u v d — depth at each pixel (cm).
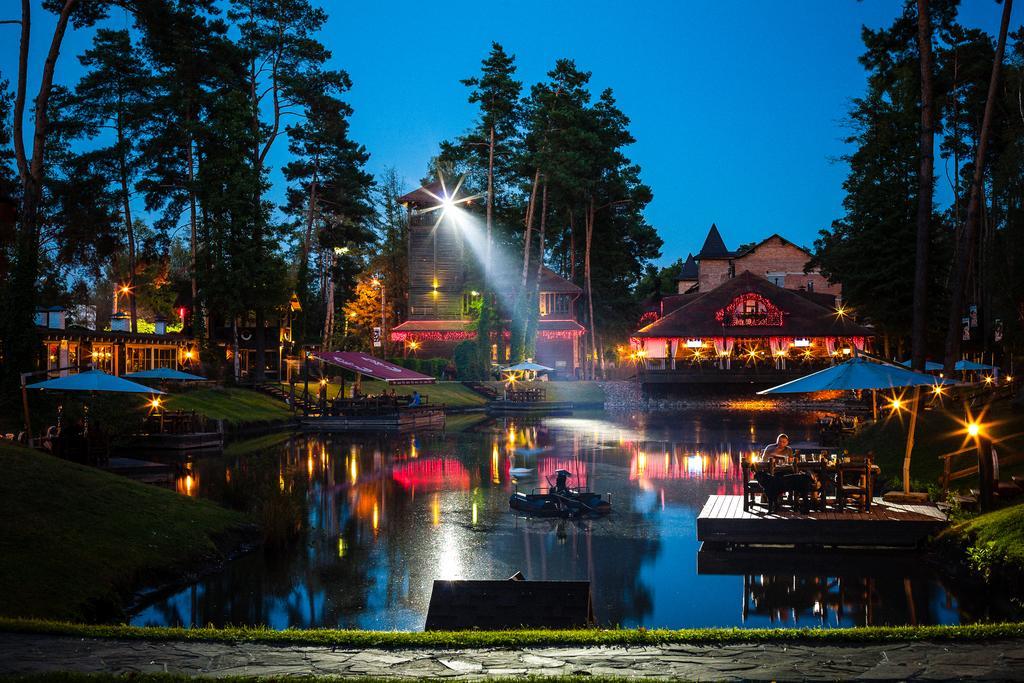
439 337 8781
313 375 6925
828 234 7300
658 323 7994
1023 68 4497
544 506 2342
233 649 965
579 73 7781
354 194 7256
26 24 3584
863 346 7975
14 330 3338
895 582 1572
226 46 5806
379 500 2591
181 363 5800
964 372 4450
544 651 953
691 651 942
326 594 1566
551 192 8181
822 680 835
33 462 1920
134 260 6162
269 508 2025
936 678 838
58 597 1379
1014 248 4041
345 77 6881
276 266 5891
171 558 1689
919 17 3372
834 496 2112
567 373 9119
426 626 1109
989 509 1828
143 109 5775
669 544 1959
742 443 4238
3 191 4888
